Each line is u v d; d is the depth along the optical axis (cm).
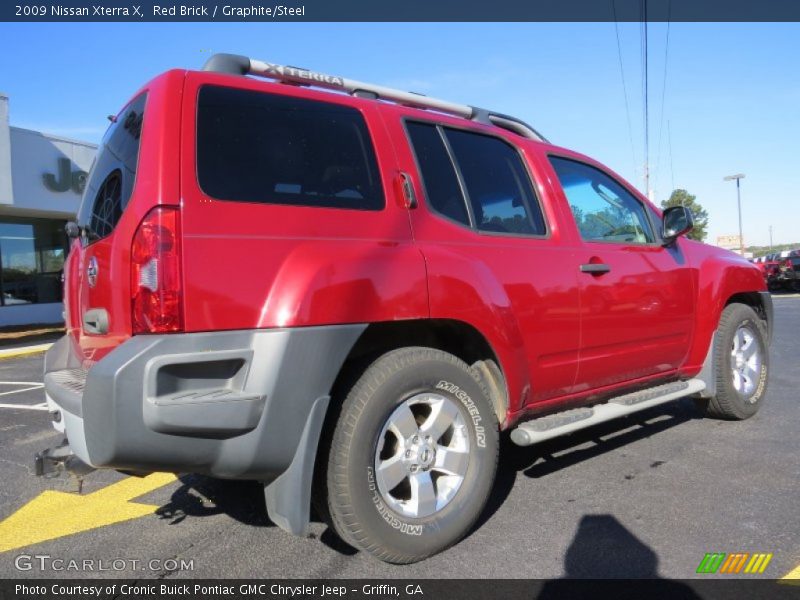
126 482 406
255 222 253
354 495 260
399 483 286
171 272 232
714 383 473
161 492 386
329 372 253
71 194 1599
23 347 1329
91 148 1645
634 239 433
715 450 433
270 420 241
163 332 230
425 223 308
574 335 358
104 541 317
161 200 236
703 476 383
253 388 239
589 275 371
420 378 280
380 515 267
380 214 293
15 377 942
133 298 236
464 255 311
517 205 363
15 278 1689
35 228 1733
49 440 527
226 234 245
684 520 321
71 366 327
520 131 428
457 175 337
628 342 397
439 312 287
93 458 230
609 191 431
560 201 382
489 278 312
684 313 442
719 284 468
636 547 293
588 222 400
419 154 325
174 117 250
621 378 404
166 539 317
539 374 343
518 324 327
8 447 505
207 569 284
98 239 280
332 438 264
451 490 293
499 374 323
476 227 332
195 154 249
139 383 223
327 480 266
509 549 294
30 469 441
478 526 320
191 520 341
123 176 266
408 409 280
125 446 223
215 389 238
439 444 297
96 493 387
